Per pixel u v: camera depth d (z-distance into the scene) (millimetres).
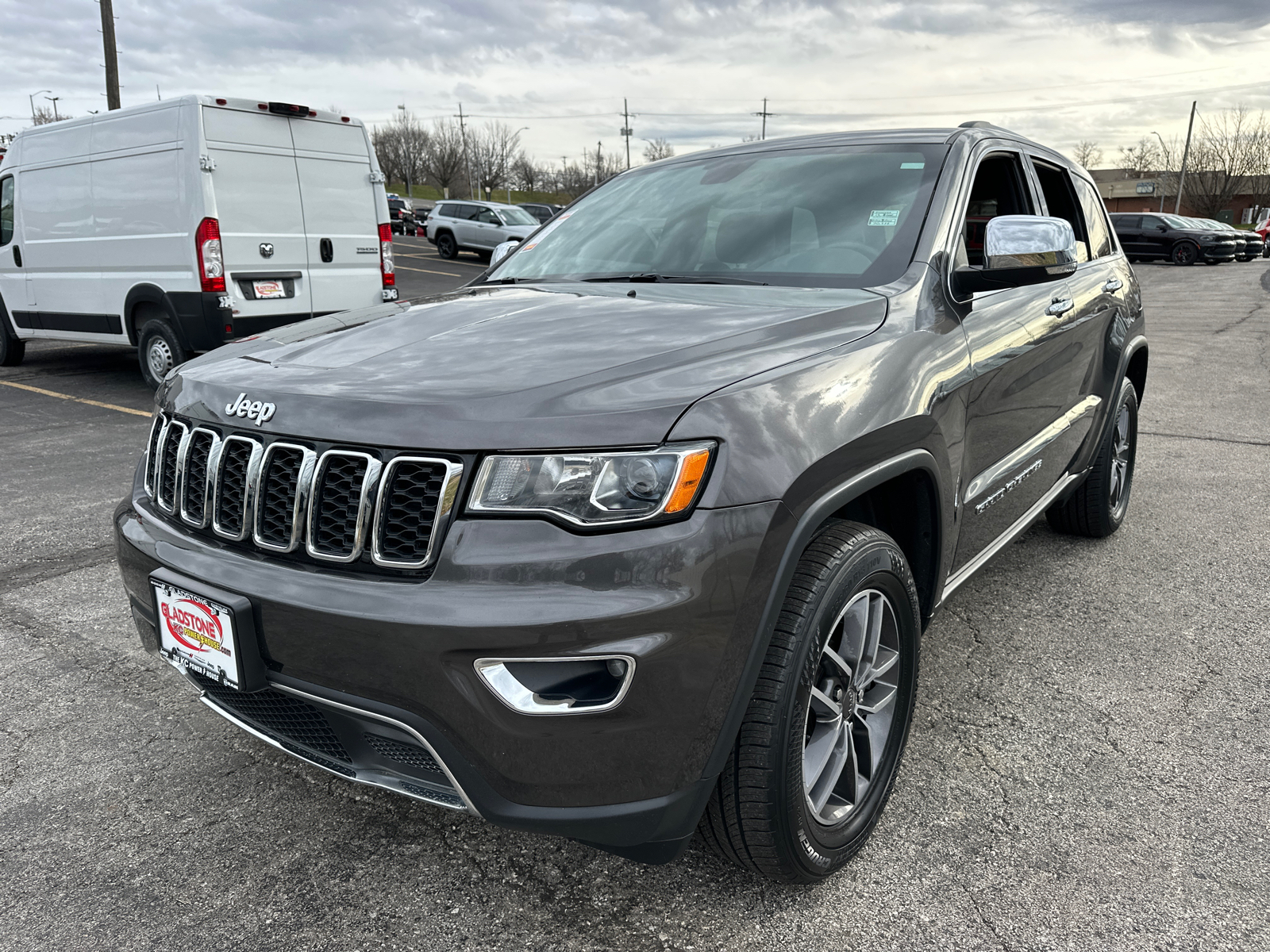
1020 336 2703
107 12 18750
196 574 1854
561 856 2109
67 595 3648
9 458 5914
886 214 2607
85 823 2240
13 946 1842
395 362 1941
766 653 1705
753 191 2912
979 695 2805
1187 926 1856
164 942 1854
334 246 8344
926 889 1976
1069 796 2299
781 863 1833
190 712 2770
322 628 1655
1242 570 3816
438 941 1852
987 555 2777
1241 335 12242
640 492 1565
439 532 1618
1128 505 4699
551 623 1518
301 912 1939
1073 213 3715
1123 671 2953
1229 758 2459
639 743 1581
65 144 8258
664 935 1860
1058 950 1798
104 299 8211
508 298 2496
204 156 7199
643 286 2572
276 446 1802
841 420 1820
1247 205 65688
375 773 1795
